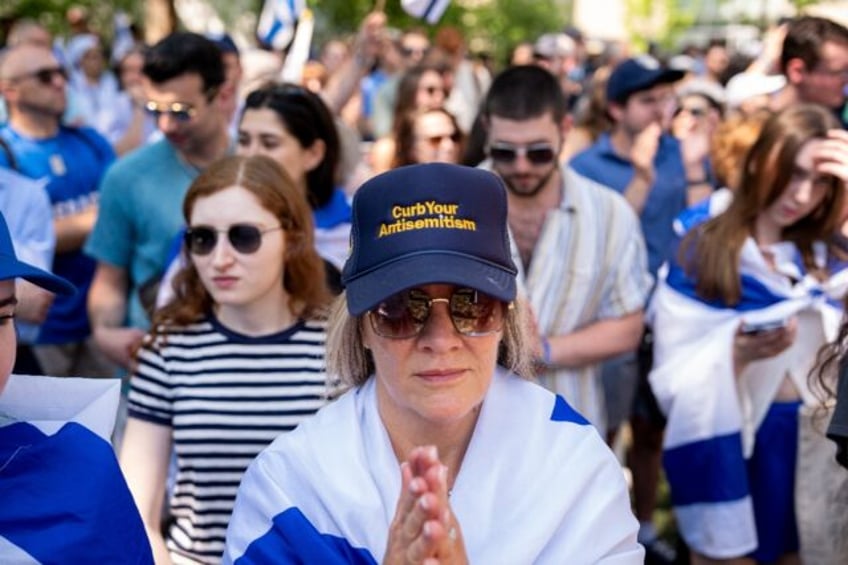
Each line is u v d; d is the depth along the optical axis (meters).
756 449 3.56
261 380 2.83
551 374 3.55
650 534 4.98
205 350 2.85
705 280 3.57
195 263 2.86
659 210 5.08
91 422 2.06
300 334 2.88
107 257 4.05
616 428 4.50
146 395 2.86
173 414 2.84
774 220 3.52
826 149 3.37
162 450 2.84
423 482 1.62
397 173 1.90
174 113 3.94
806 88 4.84
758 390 3.54
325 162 3.90
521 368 2.09
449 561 1.64
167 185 4.01
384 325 1.87
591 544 1.95
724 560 3.53
